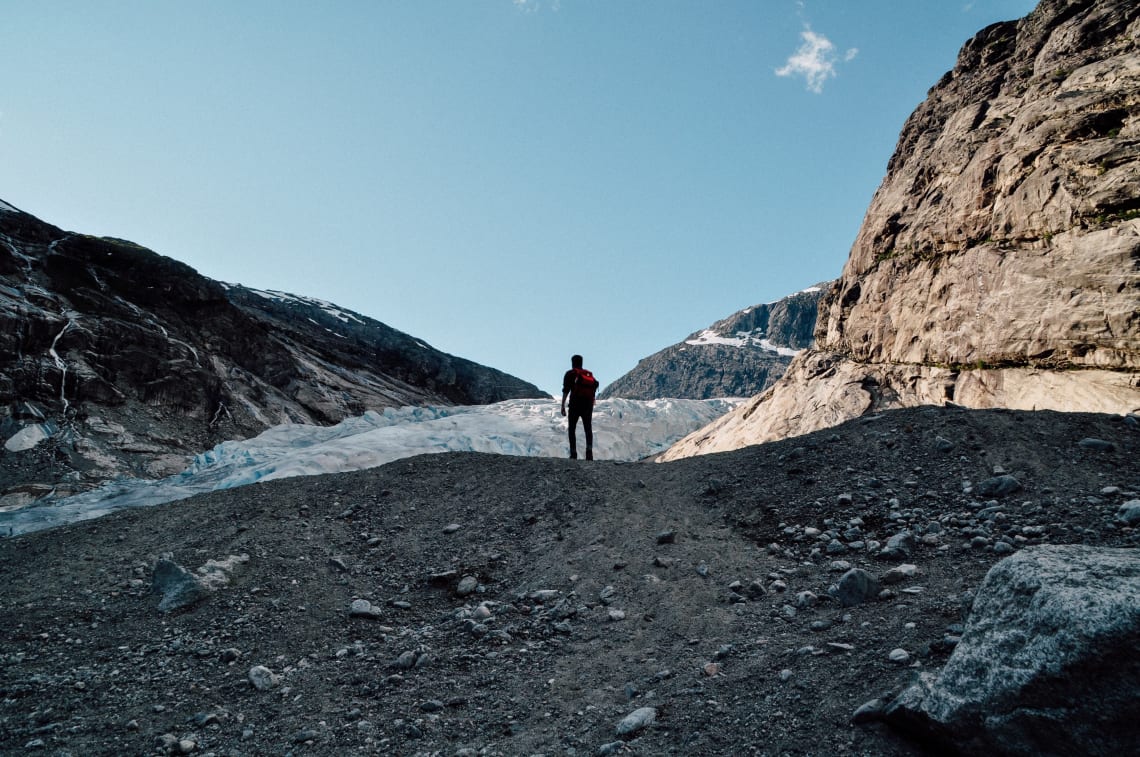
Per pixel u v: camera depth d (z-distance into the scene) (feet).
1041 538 17.29
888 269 85.15
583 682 14.44
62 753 12.69
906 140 100.94
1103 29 70.49
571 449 37.99
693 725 11.61
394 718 13.50
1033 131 65.77
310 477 34.09
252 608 20.07
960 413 28.35
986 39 92.17
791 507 23.63
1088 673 8.02
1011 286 61.46
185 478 58.39
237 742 12.95
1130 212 53.16
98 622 19.71
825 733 10.38
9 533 43.60
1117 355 50.47
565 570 21.30
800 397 87.92
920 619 13.58
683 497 26.76
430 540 25.22
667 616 17.40
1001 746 8.55
